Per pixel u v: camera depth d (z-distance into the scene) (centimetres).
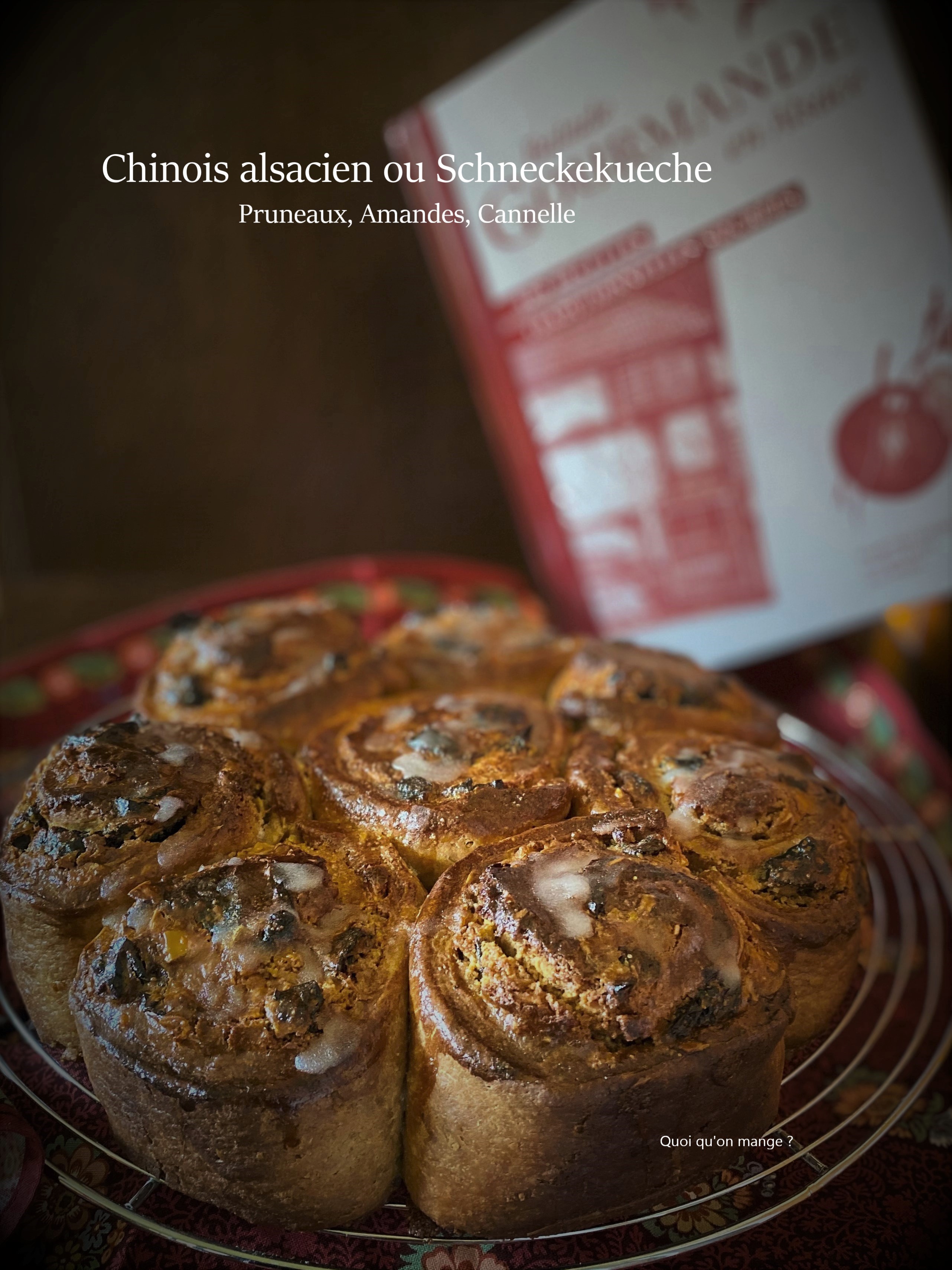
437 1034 24
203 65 61
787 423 49
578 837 27
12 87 64
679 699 35
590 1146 23
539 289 51
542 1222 24
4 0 61
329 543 77
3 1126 24
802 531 50
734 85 45
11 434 79
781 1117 27
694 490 51
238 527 78
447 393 70
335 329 69
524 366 53
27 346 75
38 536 82
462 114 49
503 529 74
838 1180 26
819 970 28
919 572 49
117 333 72
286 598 54
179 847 27
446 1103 23
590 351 51
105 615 72
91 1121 26
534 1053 23
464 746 31
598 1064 23
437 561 59
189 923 25
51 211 68
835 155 45
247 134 63
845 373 47
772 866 28
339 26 59
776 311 47
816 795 30
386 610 55
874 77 43
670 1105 23
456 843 28
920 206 44
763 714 36
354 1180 24
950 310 45
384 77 60
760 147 45
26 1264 23
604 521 54
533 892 25
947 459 47
